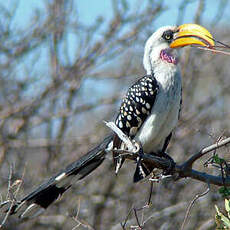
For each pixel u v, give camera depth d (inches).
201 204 456.1
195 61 576.1
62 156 554.6
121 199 506.6
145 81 376.2
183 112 538.9
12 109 576.4
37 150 571.8
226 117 532.4
